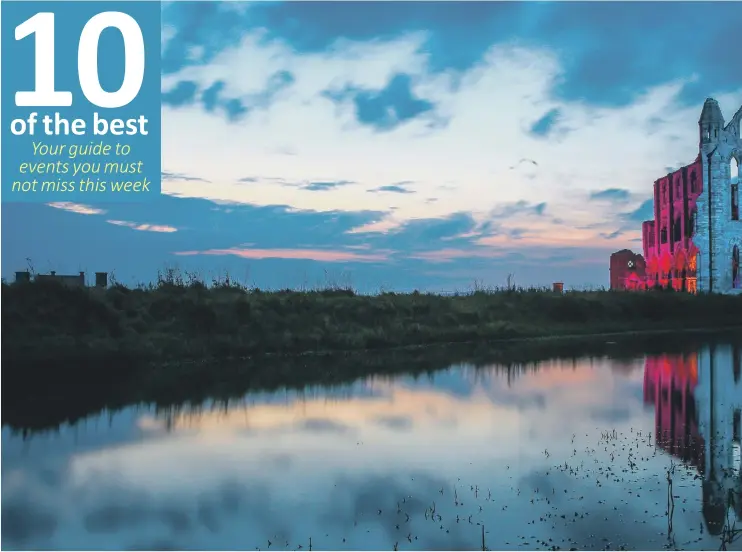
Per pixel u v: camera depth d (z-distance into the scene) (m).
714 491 14.91
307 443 20.02
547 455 18.12
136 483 16.39
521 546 12.11
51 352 31.92
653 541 12.22
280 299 46.44
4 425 22.72
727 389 28.59
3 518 14.18
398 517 13.72
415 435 20.77
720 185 75.75
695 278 77.31
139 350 35.53
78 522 13.91
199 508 14.55
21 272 38.09
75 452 19.22
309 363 38.16
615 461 17.38
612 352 43.25
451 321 53.09
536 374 33.84
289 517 13.88
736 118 77.06
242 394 28.48
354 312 48.97
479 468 17.03
